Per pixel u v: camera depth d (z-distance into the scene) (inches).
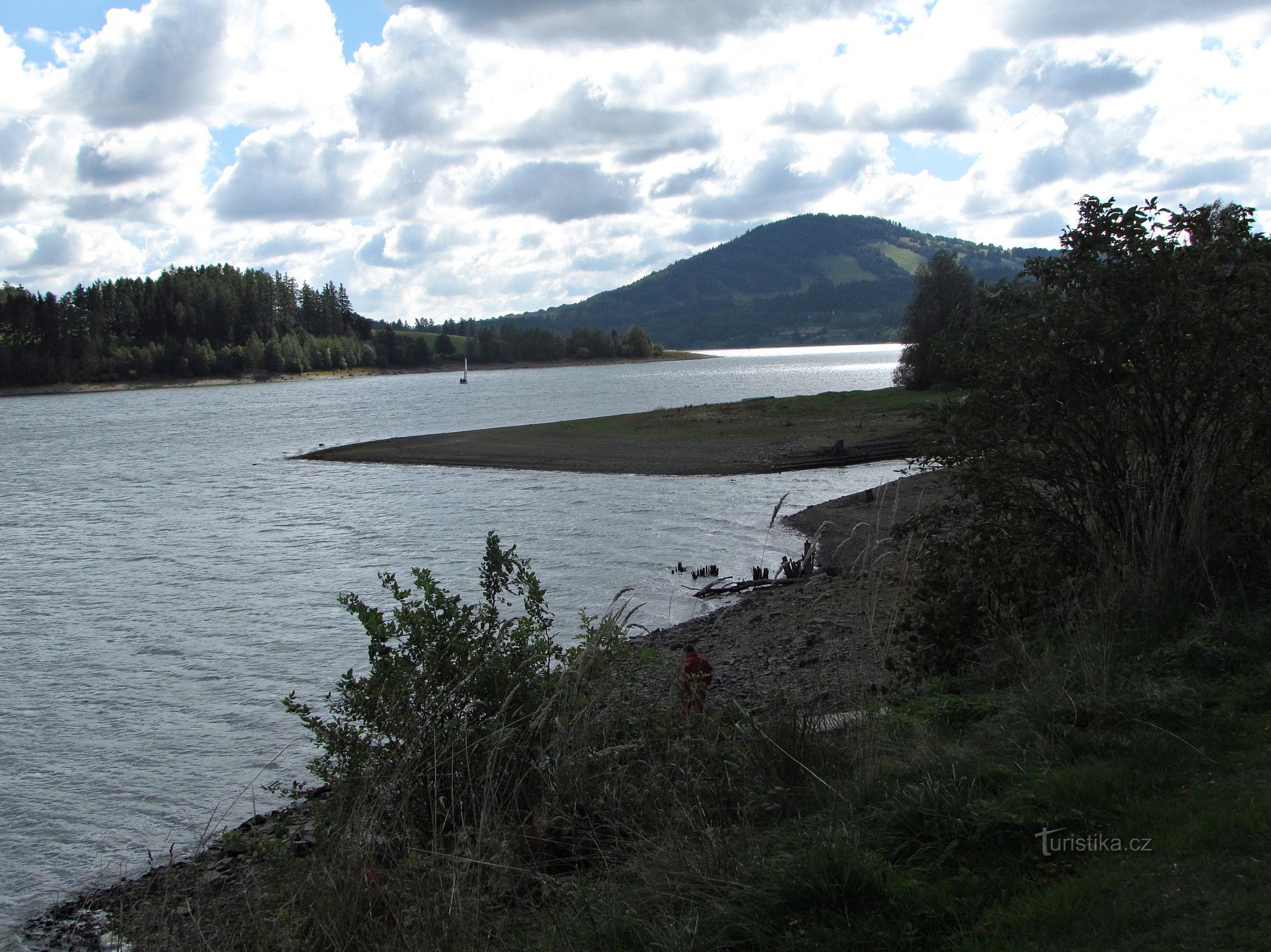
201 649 631.2
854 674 332.5
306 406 3777.1
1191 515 281.3
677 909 173.9
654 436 1788.9
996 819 173.9
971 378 353.1
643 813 219.3
